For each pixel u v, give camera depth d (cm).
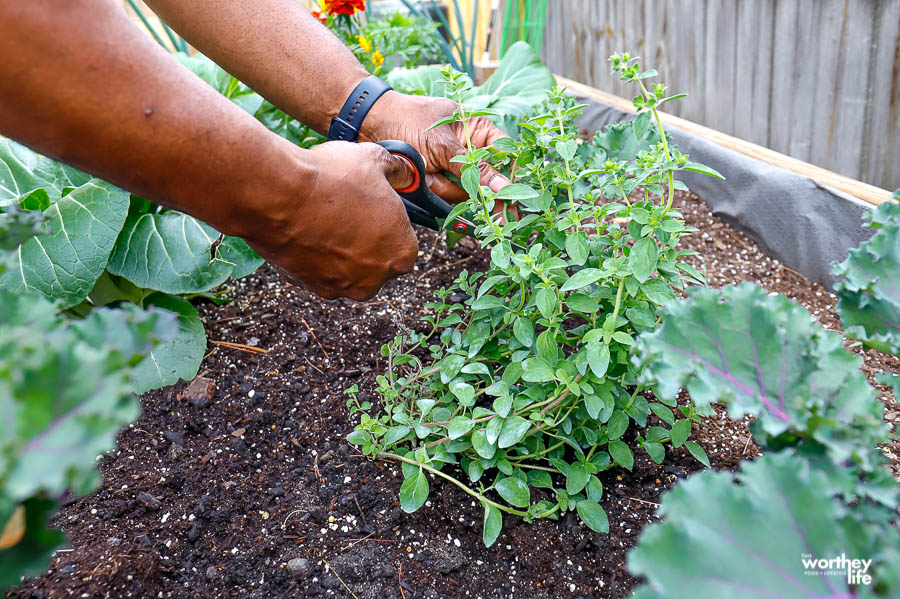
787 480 67
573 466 121
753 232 211
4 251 82
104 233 156
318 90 145
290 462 140
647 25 253
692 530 63
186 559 119
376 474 136
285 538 124
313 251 113
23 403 52
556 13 311
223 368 165
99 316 64
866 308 91
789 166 200
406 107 146
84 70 74
